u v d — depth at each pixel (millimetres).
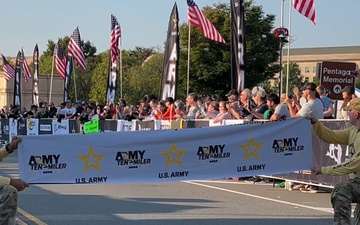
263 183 11773
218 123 11969
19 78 37281
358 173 5141
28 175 5809
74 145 5941
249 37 47719
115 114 19797
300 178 10359
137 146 6094
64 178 5914
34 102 34906
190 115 14070
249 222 7488
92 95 68688
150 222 7445
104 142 6031
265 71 49094
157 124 14375
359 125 5242
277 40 48594
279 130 6375
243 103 12789
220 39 19359
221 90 48344
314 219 7723
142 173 6129
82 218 7723
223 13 48906
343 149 9039
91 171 5984
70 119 21281
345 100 10891
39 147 5832
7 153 5762
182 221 7523
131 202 9125
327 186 9680
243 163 6336
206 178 6277
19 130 25172
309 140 6406
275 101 11242
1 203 4910
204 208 8555
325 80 13320
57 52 33062
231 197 9719
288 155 6398
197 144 6254
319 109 9672
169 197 9695
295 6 17828
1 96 49094
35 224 7328
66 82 31469
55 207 8609
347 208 5020
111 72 24484
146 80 67188
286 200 9383
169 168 6184
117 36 24609
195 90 48656
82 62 28594
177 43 18922
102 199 9438
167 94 18984
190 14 19281
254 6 48688
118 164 6062
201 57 47781
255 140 6348
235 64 17078
